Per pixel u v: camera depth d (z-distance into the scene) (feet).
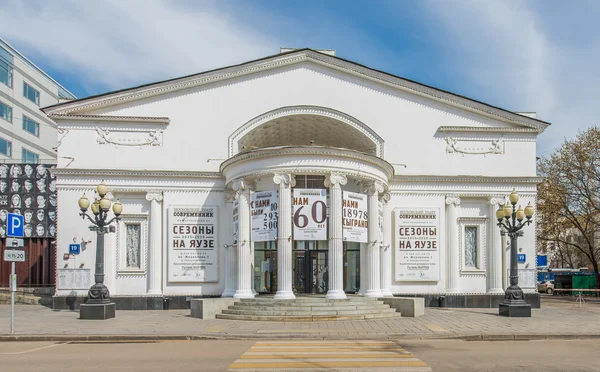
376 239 82.43
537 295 93.50
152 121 93.30
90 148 92.43
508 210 78.23
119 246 90.22
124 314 79.41
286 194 77.66
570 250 199.00
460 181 95.50
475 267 95.30
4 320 69.05
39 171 113.09
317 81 96.68
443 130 96.58
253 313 70.54
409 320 68.59
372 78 96.89
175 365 37.27
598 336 55.01
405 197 94.94
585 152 138.72
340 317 68.64
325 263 89.35
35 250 111.34
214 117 94.84
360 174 80.64
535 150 97.45
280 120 97.50
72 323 65.26
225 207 91.81
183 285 89.86
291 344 48.55
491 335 54.13
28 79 188.55
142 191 91.35
